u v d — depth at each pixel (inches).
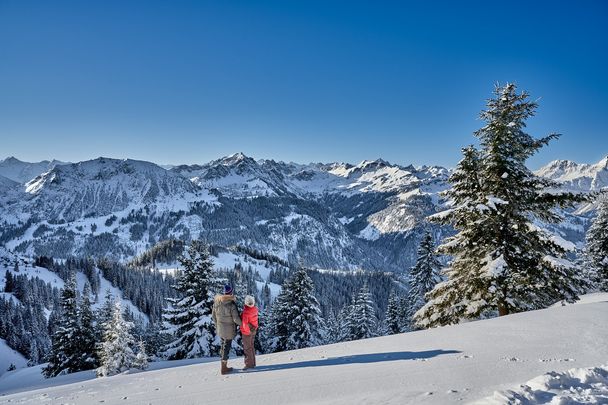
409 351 360.5
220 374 352.8
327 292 6195.9
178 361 1034.7
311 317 1531.7
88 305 1489.9
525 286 641.6
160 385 327.6
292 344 1514.5
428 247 1513.3
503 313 643.5
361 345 424.2
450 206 740.7
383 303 6102.4
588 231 1321.4
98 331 1476.4
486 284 656.4
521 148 679.1
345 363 336.5
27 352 4099.4
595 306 490.0
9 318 4311.0
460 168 716.0
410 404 212.4
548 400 198.4
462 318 697.6
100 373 966.4
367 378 276.7
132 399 282.0
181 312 1173.7
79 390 349.1
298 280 1567.4
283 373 321.4
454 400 214.4
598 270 1270.9
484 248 687.7
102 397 300.5
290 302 1565.0
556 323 418.0
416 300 1521.9
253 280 6264.8
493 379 252.7
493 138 707.4
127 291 5816.9
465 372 271.9
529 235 661.3
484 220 666.8
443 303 716.0
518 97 689.6
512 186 682.2
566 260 625.9
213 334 1157.1
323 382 276.7
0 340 4148.6
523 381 245.0
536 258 654.5
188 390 293.9
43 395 343.3
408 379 265.1
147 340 2218.3
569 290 629.6
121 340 1018.7
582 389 211.9
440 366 292.4
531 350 323.9
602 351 307.9
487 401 197.6
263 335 1760.6
